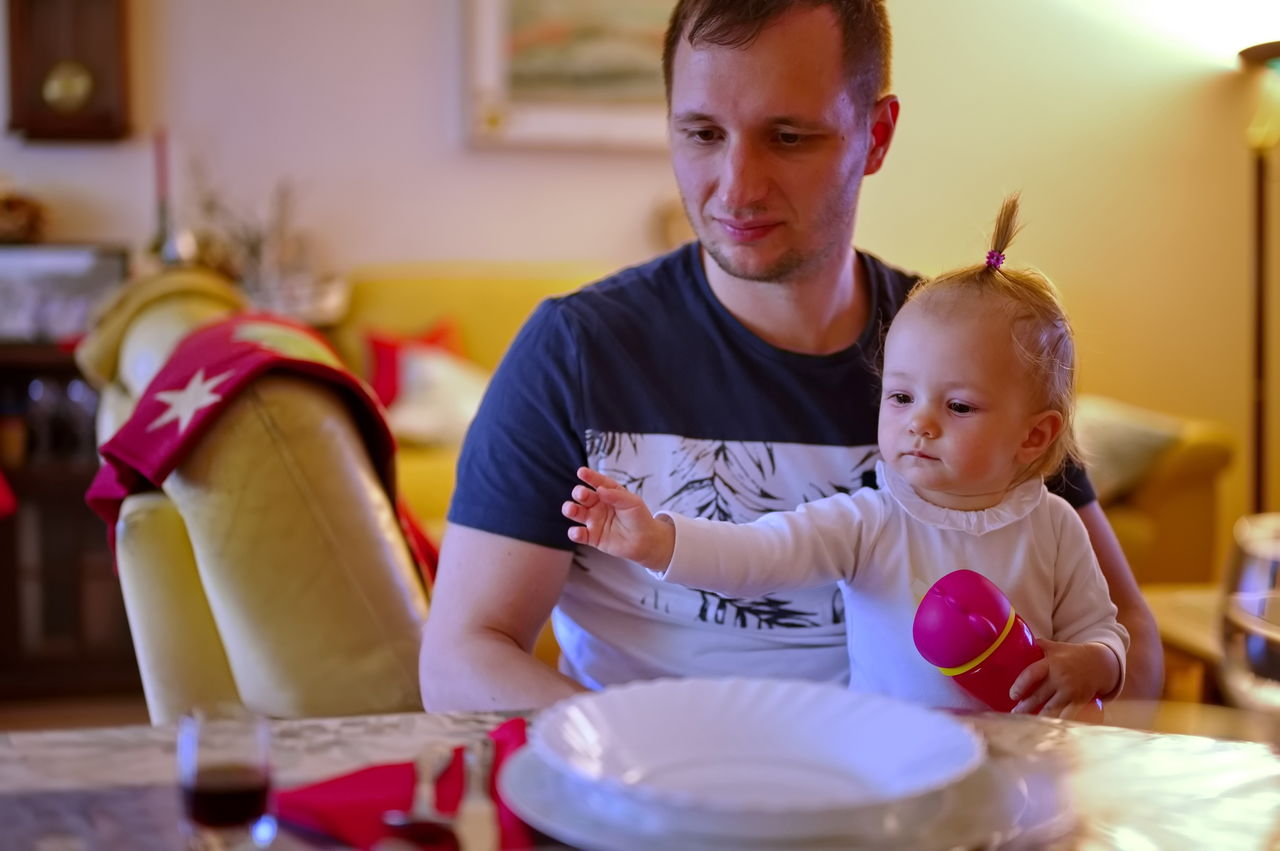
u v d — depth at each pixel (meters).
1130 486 3.29
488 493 1.24
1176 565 3.29
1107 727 0.87
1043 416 1.22
